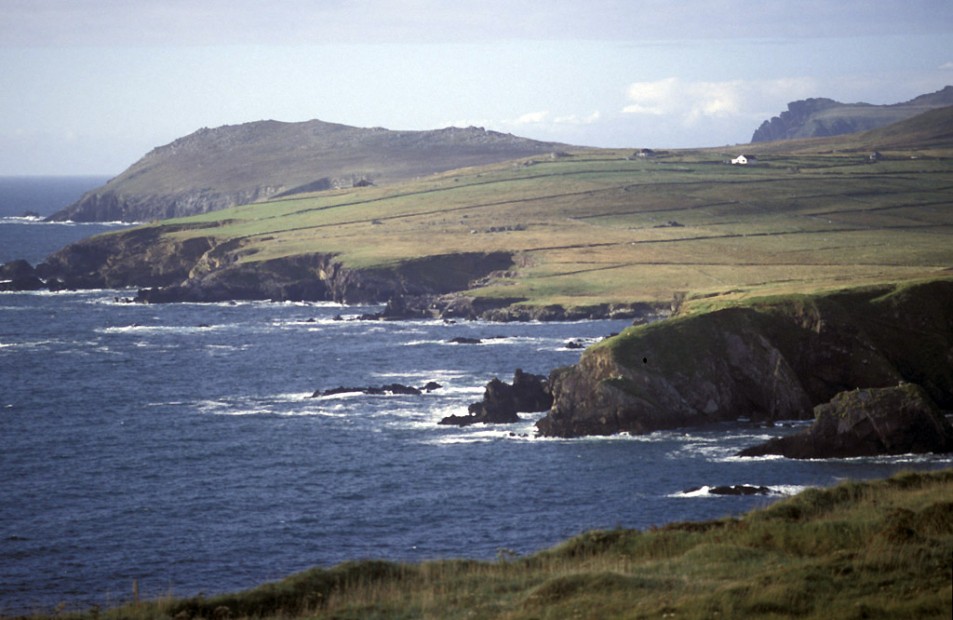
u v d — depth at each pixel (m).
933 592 64.81
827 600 65.31
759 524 85.75
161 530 157.88
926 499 91.12
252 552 147.50
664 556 83.06
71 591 131.75
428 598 75.31
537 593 72.00
